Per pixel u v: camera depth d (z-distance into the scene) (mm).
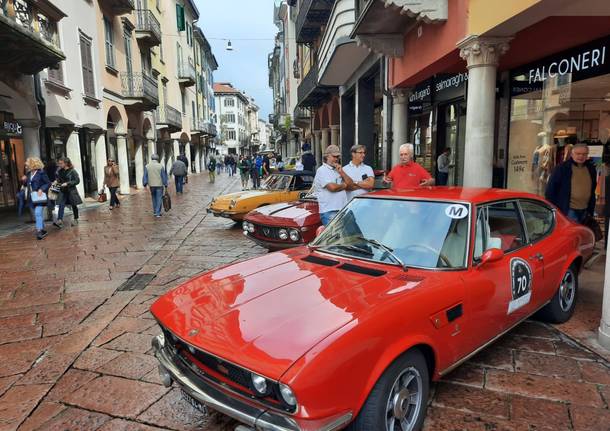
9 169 14602
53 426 2914
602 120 7246
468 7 6363
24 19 11125
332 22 12562
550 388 3215
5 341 4230
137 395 3254
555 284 4039
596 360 3617
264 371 2131
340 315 2451
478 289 3057
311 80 20703
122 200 17500
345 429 2412
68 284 6035
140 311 4945
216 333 2461
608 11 5191
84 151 17281
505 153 9195
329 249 3631
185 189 23156
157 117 28156
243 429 2225
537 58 8094
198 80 46188
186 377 2566
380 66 11625
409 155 6090
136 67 22844
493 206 3541
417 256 3217
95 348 4035
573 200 5883
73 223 11484
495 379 3350
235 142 95875
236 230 10164
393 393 2492
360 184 6035
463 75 9516
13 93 11570
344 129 19016
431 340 2680
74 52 15383
